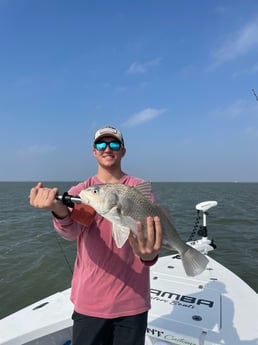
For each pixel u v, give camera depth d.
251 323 1.90
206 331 1.81
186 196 21.25
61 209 1.23
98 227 1.38
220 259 5.11
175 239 1.38
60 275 4.61
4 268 4.91
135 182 1.53
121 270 1.36
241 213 10.48
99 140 1.53
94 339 1.34
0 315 3.50
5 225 8.67
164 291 2.35
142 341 1.39
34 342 1.80
